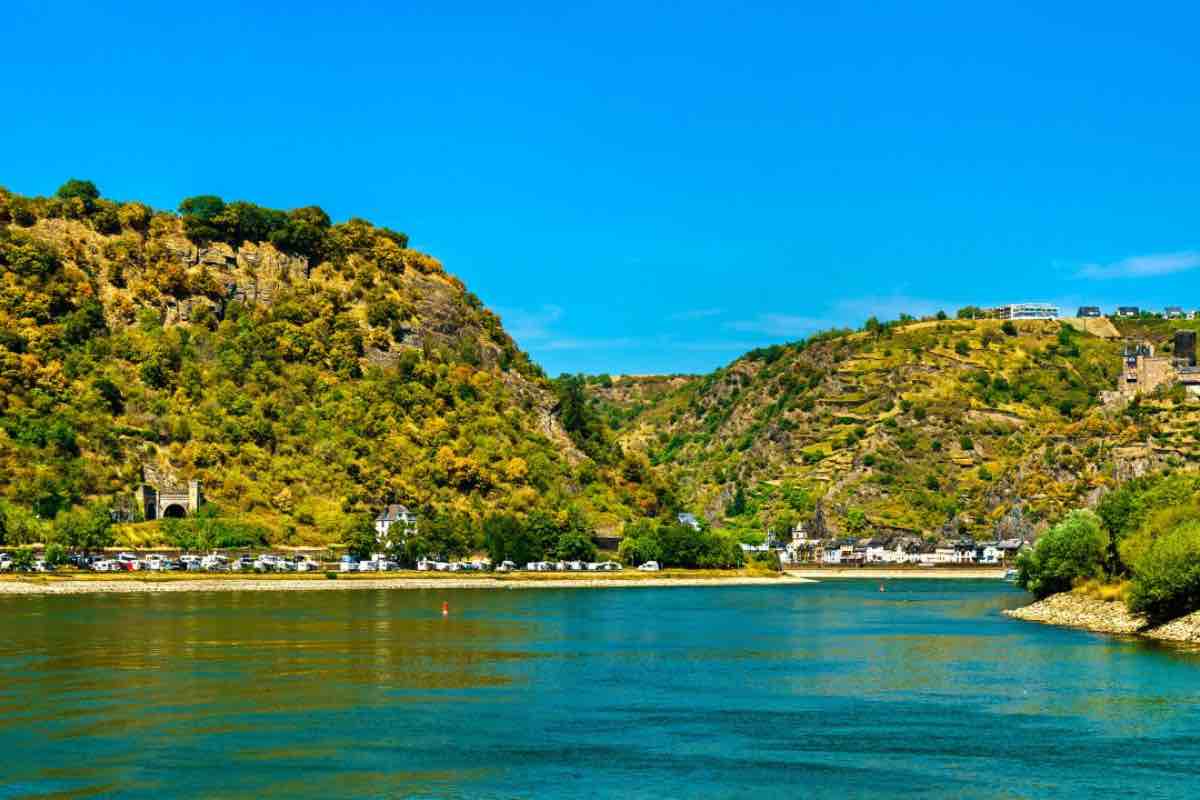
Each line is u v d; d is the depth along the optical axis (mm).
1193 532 183250
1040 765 102312
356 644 172000
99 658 153125
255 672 144125
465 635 187000
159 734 110688
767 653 168375
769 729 115688
